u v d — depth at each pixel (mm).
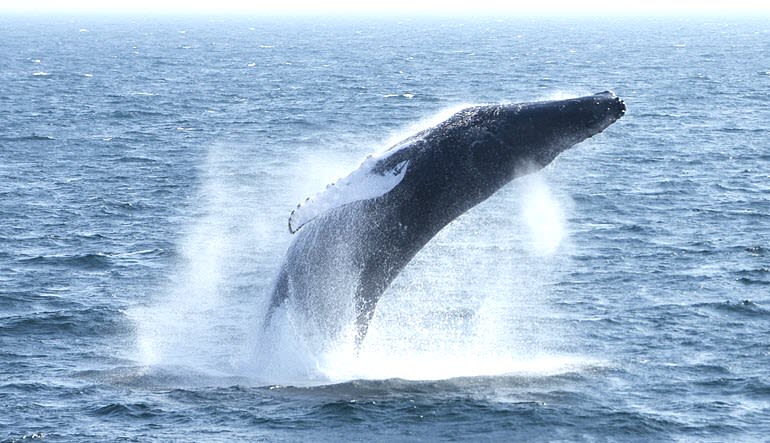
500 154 69750
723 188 189375
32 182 197875
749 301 112812
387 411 77438
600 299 115500
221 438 73750
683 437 76438
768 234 150000
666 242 144375
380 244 74375
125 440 74062
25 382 86562
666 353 95875
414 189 71562
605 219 161000
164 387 83875
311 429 74688
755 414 80938
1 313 109875
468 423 76250
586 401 81938
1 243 144750
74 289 120938
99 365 91625
